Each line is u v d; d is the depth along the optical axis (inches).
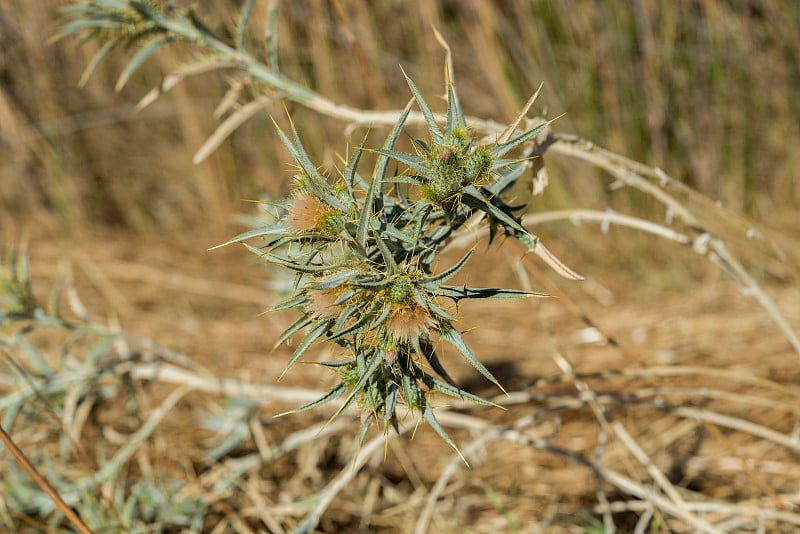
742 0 154.3
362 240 47.9
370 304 50.1
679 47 157.3
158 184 206.1
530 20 156.4
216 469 104.7
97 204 205.3
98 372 102.7
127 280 177.2
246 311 163.3
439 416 97.3
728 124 160.4
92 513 93.4
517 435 92.7
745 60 156.1
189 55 104.3
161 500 97.8
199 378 105.4
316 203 49.5
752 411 110.7
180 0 99.3
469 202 52.9
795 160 158.6
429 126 51.1
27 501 97.6
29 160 198.2
